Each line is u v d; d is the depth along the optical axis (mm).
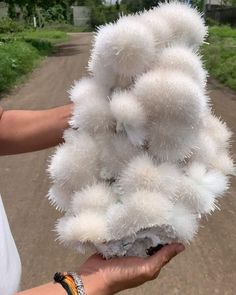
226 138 482
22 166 2225
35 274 1303
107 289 410
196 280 1261
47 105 3982
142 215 384
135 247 414
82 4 20016
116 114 399
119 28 409
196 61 427
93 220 406
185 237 409
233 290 1229
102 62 421
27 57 6777
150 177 398
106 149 419
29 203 1776
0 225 447
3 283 427
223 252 1392
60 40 12188
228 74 4883
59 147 455
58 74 5867
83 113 420
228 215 1609
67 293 403
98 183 424
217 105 3637
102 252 420
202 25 457
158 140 406
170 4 457
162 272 1287
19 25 14727
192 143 423
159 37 432
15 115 551
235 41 7965
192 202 413
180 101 392
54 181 451
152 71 416
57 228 451
